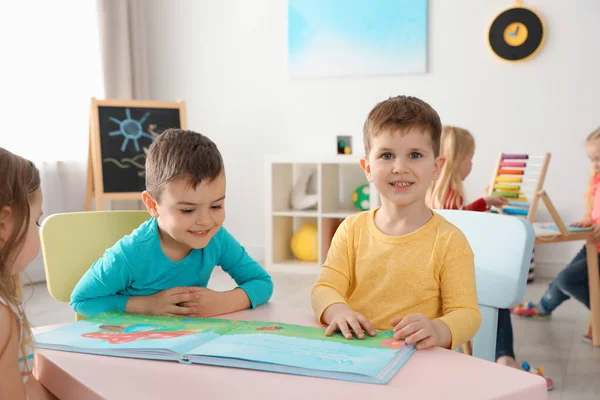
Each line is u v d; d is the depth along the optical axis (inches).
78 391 26.4
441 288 39.1
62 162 144.6
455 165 87.1
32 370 31.9
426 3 148.3
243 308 42.3
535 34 140.5
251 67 166.6
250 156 168.9
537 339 97.5
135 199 148.8
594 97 138.4
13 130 133.5
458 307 37.0
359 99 157.2
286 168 158.6
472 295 37.5
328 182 152.3
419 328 31.2
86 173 148.5
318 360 27.3
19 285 33.1
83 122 148.6
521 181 112.9
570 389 76.5
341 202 162.2
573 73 139.5
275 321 38.5
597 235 95.7
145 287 44.3
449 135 87.4
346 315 33.6
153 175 41.3
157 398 24.2
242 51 166.9
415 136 39.1
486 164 147.7
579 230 96.2
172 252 44.8
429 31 149.7
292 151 164.9
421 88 151.7
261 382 25.5
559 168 142.0
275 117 165.6
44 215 138.4
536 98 142.7
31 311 113.3
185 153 40.0
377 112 40.6
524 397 24.6
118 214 53.1
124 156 146.3
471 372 26.5
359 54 154.8
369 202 150.1
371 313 40.9
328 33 156.6
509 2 142.9
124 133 146.5
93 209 155.5
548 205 98.2
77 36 147.6
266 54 164.9
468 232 50.1
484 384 25.0
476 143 148.1
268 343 30.2
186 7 170.7
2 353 28.5
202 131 172.4
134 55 161.9
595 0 136.6
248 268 48.2
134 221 53.9
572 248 142.7
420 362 27.8
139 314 39.6
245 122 168.6
